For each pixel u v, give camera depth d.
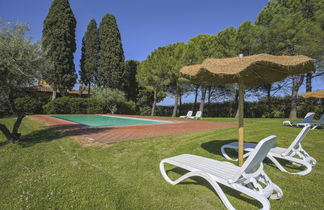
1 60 3.84
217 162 2.46
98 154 3.70
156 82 18.95
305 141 5.03
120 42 24.59
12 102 4.68
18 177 2.55
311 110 13.84
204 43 16.34
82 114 19.42
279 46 11.20
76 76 21.09
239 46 13.61
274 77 3.48
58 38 19.77
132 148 4.22
